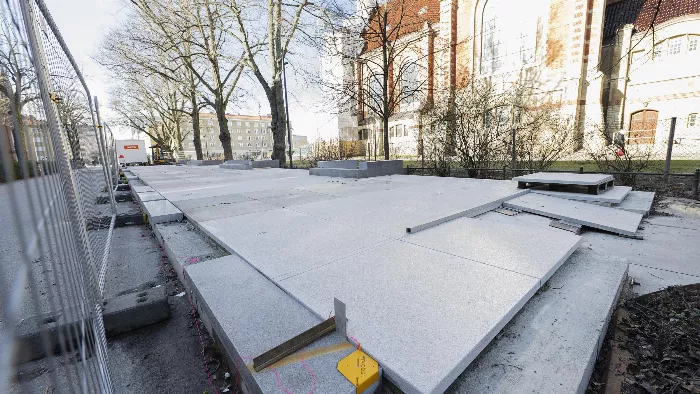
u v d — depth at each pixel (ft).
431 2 94.17
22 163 3.65
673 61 68.85
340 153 71.61
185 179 37.47
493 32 81.25
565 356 6.03
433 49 85.05
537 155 34.35
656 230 14.66
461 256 9.64
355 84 52.24
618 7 80.38
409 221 13.65
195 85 83.20
